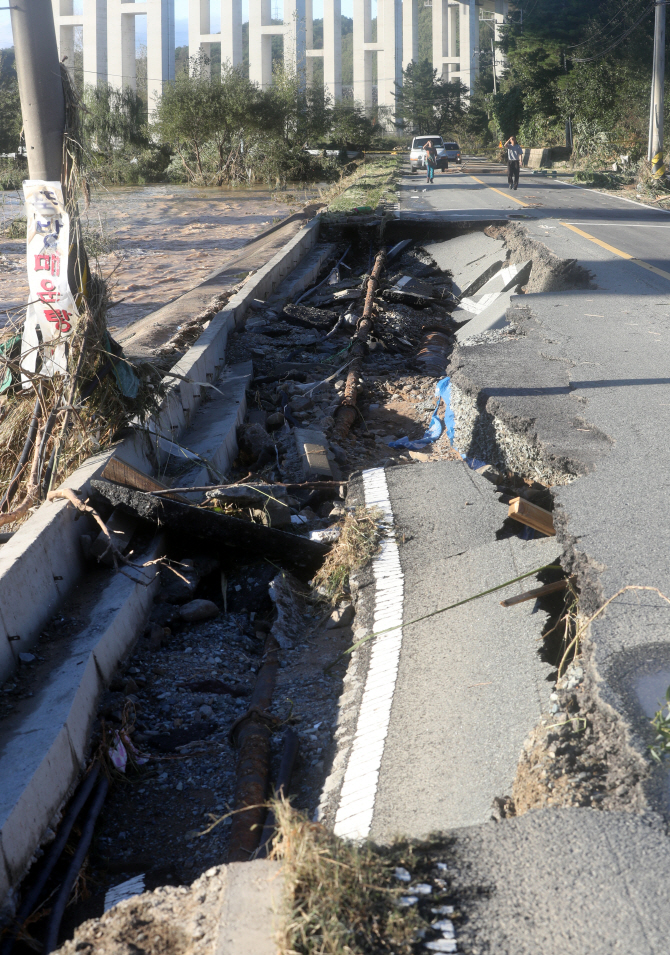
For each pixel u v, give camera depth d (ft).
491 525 18.31
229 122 164.25
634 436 19.99
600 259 47.11
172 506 19.03
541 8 173.78
